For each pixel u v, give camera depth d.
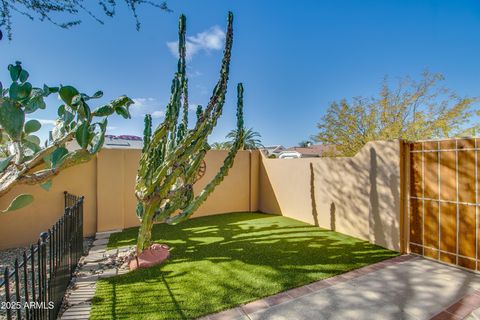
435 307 3.24
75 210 4.62
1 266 5.07
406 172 5.39
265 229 7.34
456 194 4.59
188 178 5.61
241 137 5.93
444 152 4.79
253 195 10.67
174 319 3.03
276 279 4.04
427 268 4.49
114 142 14.98
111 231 7.46
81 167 7.31
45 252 2.74
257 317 3.04
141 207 5.38
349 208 6.64
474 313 3.10
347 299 3.43
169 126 4.76
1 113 2.54
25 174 2.82
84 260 5.11
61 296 3.41
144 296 3.58
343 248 5.57
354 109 11.66
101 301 3.47
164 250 5.27
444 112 10.82
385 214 5.65
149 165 4.85
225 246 5.77
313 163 7.99
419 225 5.14
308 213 8.16
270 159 10.12
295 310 3.18
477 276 4.15
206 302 3.38
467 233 4.44
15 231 6.35
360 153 6.34
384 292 3.62
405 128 11.23
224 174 5.75
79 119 3.37
